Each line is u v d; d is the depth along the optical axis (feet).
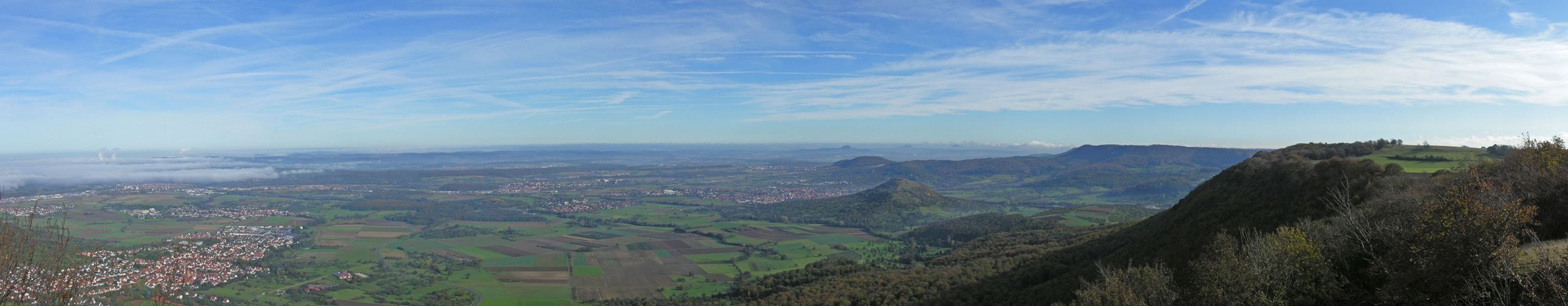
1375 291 68.69
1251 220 144.56
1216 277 72.84
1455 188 69.62
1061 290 142.41
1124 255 175.42
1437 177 100.89
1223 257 75.25
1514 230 60.18
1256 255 75.87
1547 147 81.30
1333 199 126.82
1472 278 57.47
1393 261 66.85
